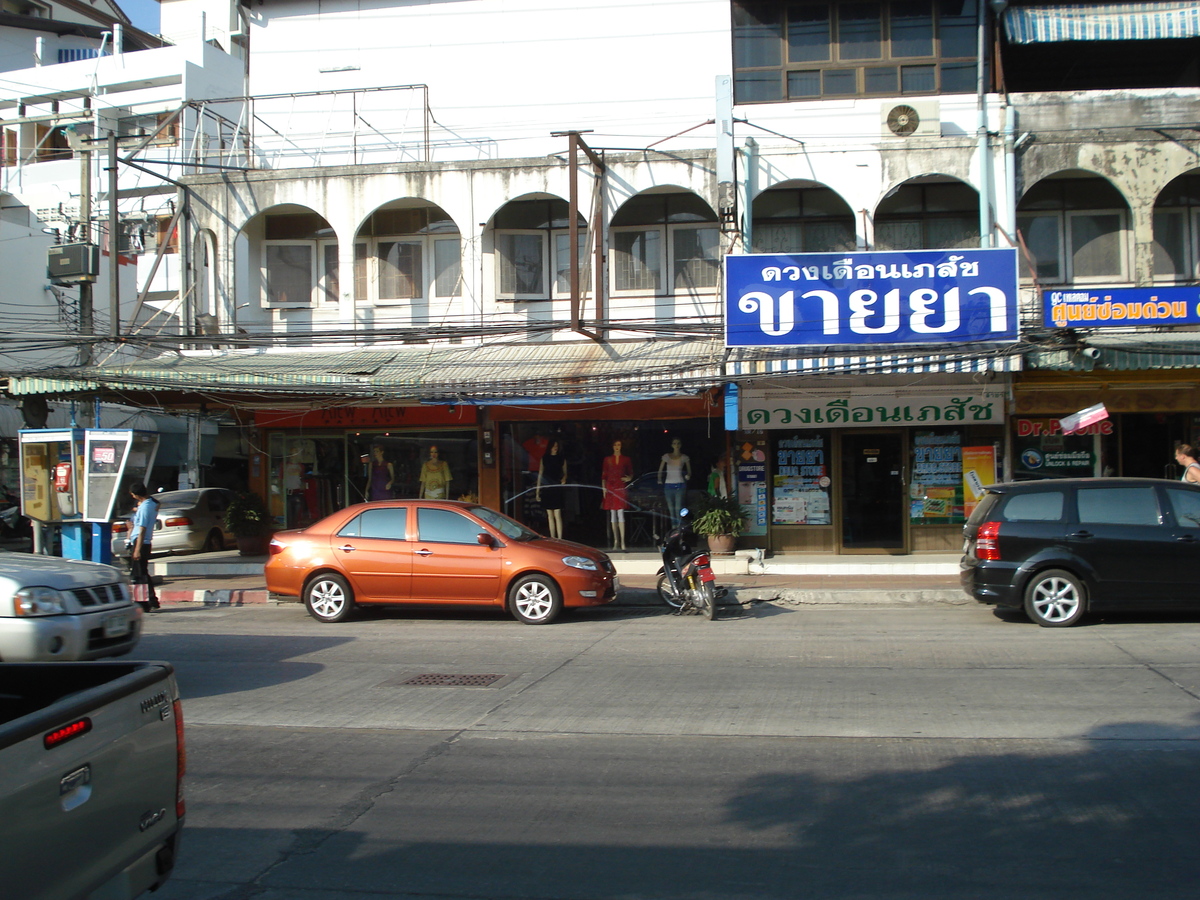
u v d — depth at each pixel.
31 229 24.94
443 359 16.39
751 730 6.71
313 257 18.17
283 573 12.33
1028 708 7.13
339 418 17.94
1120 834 4.72
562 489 17.39
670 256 17.05
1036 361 14.48
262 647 10.41
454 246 17.69
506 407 17.38
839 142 15.93
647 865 4.46
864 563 15.59
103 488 14.27
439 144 17.59
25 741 2.81
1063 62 16.86
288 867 4.52
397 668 9.14
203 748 6.49
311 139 17.95
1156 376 15.33
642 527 17.11
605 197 16.38
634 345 16.28
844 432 16.62
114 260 16.34
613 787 5.56
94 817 3.13
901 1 16.45
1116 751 6.04
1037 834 4.74
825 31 16.58
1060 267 16.41
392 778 5.80
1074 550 10.59
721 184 15.47
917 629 10.95
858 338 14.36
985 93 15.68
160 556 19.72
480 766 6.00
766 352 14.63
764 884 4.23
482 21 17.59
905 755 6.05
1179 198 16.39
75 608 7.47
